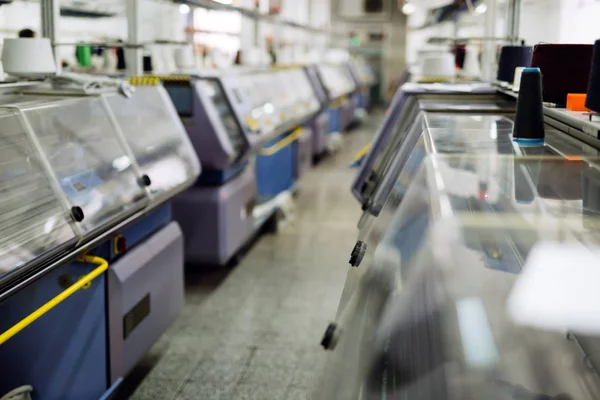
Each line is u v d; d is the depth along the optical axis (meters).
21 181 1.94
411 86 3.97
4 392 2.37
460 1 5.77
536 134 1.83
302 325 3.68
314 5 13.91
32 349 2.36
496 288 1.02
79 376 2.44
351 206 6.79
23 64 2.68
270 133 5.14
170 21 5.74
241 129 4.50
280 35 9.56
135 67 3.99
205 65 6.11
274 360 3.24
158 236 2.98
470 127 2.16
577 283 1.03
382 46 19.30
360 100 16.05
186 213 4.29
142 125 2.96
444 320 0.98
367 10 19.02
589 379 0.91
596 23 2.99
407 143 2.51
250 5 6.30
